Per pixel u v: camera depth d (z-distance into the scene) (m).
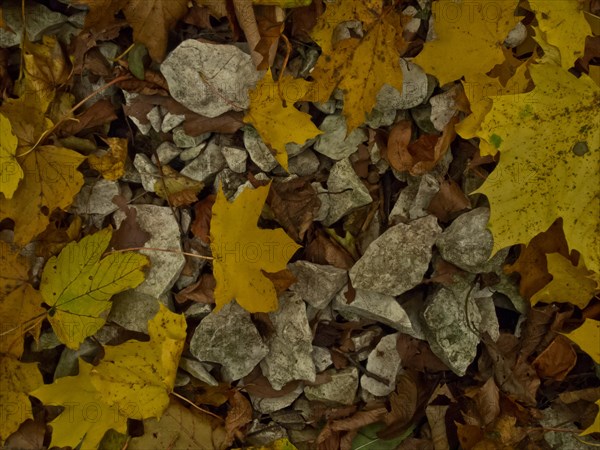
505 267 0.54
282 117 0.52
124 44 0.53
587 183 0.50
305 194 0.55
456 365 0.55
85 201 0.54
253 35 0.52
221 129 0.54
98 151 0.54
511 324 0.57
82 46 0.53
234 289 0.51
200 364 0.55
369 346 0.56
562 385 0.56
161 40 0.52
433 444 0.55
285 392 0.55
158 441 0.54
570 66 0.50
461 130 0.52
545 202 0.50
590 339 0.51
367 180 0.56
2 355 0.52
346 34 0.53
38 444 0.54
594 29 0.53
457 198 0.54
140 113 0.54
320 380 0.55
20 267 0.52
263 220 0.55
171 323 0.52
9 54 0.53
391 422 0.55
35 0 0.53
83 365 0.52
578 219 0.50
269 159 0.54
